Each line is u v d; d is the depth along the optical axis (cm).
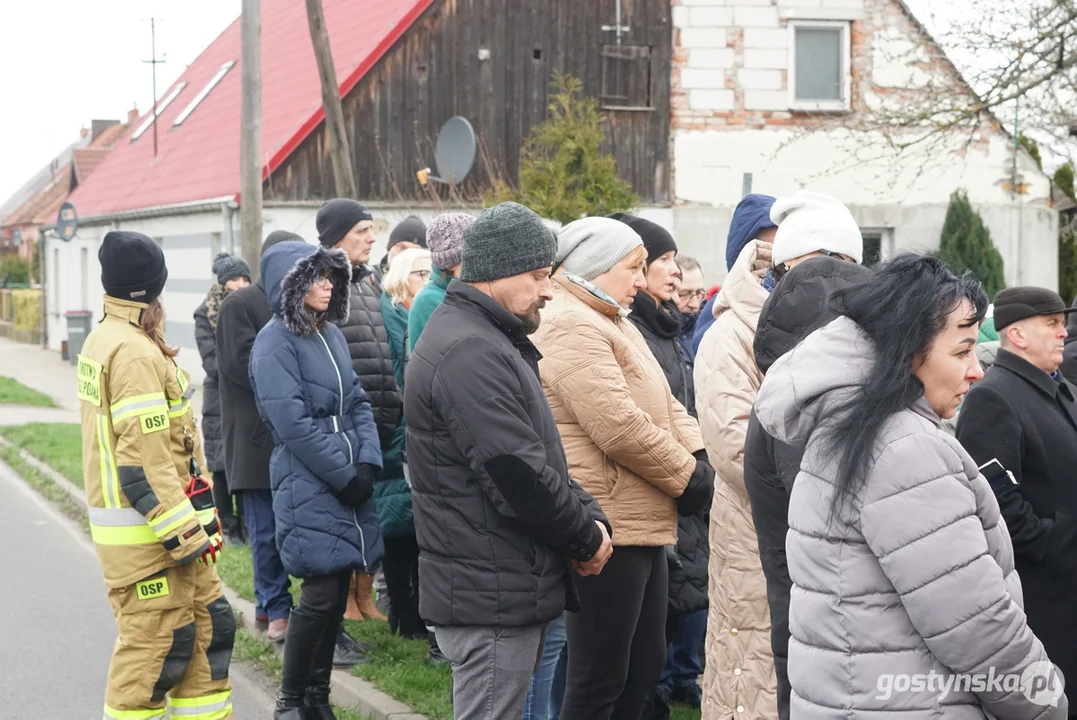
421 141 1992
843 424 272
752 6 2061
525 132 2038
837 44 2086
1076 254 2172
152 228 2394
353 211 650
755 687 407
